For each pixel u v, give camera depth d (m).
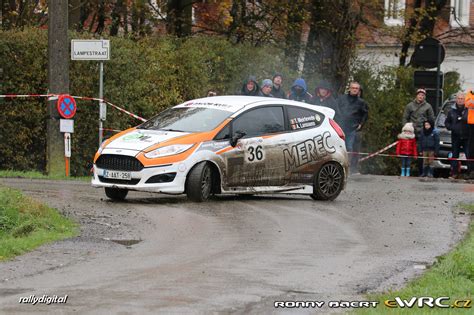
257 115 25.03
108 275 14.83
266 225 20.48
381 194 27.86
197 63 36.84
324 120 26.22
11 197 19.61
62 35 31.19
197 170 23.64
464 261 15.54
